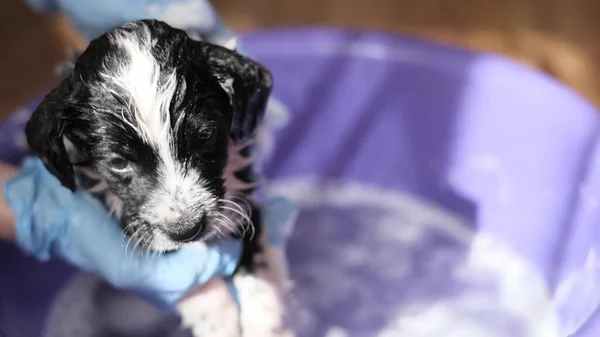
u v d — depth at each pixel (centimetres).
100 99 57
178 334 76
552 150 79
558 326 75
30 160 70
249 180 65
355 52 84
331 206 85
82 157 60
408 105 85
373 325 78
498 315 77
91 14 68
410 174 85
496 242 81
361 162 86
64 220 66
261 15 105
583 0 105
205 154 59
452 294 79
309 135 86
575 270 74
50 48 97
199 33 67
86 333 76
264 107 62
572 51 98
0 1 102
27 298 76
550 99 79
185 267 62
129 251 62
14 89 93
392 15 105
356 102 86
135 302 77
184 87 58
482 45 99
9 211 68
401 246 82
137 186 58
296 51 84
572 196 76
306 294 79
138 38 58
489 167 83
